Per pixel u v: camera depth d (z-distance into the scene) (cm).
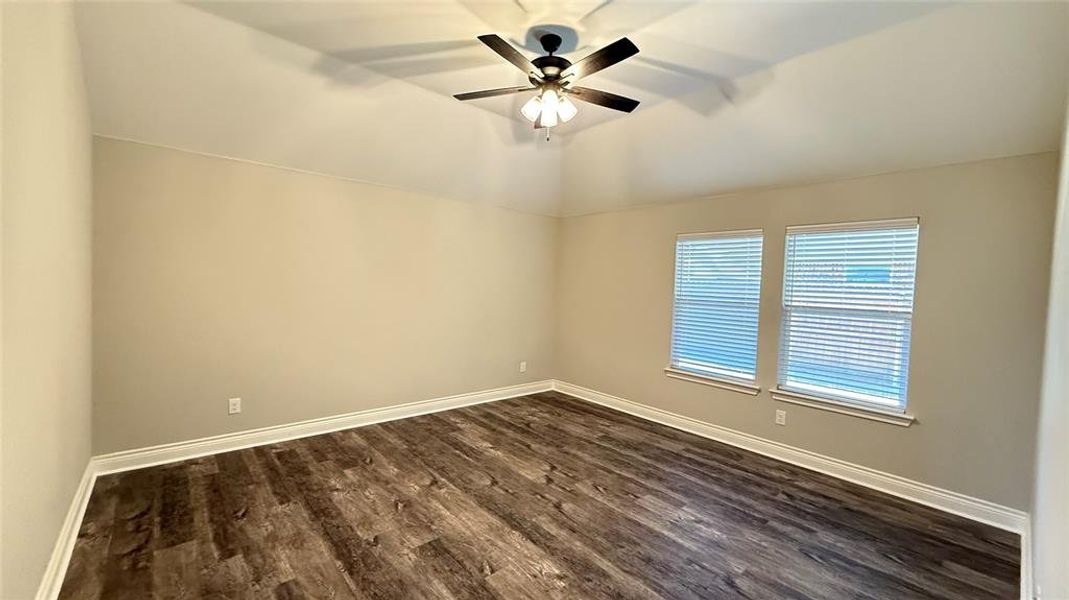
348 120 354
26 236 155
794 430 363
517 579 214
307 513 269
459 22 251
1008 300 271
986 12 214
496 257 531
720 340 421
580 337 561
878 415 317
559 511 278
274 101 319
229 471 323
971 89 246
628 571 222
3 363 134
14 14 140
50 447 192
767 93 304
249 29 262
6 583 140
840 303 342
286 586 205
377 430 420
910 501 301
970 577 221
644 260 485
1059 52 215
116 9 238
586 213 549
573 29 254
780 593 208
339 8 241
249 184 363
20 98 147
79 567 214
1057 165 254
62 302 212
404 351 460
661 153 401
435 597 201
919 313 303
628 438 414
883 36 243
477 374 521
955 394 289
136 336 321
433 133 393
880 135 293
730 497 301
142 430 326
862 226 327
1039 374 261
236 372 363
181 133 322
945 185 292
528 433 422
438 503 284
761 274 387
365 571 217
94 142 301
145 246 322
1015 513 266
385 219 441
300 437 396
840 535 257
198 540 239
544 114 262
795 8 228
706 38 257
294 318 390
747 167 369
